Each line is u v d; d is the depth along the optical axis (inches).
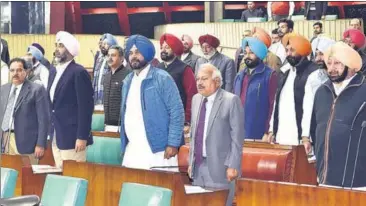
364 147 221.0
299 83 268.1
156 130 235.6
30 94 302.0
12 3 349.7
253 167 244.4
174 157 240.7
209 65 202.1
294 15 284.2
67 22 345.1
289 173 241.0
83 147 269.4
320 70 265.6
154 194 127.8
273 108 277.3
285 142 272.1
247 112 283.6
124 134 242.2
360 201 141.9
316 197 149.8
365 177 222.2
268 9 291.0
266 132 278.7
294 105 269.4
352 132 222.1
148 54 234.8
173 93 234.4
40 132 295.3
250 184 163.9
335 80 226.5
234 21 300.8
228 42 301.4
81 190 144.7
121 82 301.3
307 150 261.3
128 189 133.8
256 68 283.3
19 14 348.8
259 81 281.3
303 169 245.4
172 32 320.2
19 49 347.3
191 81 299.6
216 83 200.8
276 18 287.6
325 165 230.2
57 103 274.7
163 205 125.4
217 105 199.9
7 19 349.1
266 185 160.6
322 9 279.0
